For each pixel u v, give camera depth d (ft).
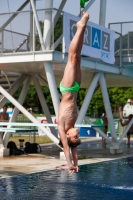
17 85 68.23
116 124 105.70
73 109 23.44
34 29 56.59
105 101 67.15
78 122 61.62
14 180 40.78
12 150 64.13
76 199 32.48
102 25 67.10
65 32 56.08
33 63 57.82
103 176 44.09
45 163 54.08
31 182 39.68
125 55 70.28
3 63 57.93
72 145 23.04
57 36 58.85
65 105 23.44
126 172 47.21
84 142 97.09
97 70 63.82
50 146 82.17
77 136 22.82
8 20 60.13
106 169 49.62
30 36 57.82
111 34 65.31
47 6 58.29
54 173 45.65
